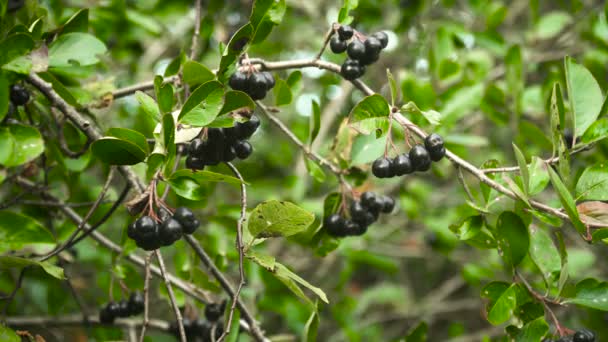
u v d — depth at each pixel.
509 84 0.85
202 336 0.75
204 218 0.82
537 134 0.81
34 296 0.95
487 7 0.99
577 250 1.01
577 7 0.99
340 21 0.67
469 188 0.69
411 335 0.75
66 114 0.66
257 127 0.63
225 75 0.64
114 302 0.75
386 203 0.71
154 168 0.60
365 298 1.32
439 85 0.94
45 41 0.67
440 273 1.52
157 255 0.67
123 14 0.85
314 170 0.72
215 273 0.68
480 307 1.30
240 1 0.96
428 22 1.04
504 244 0.66
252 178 1.13
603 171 0.65
